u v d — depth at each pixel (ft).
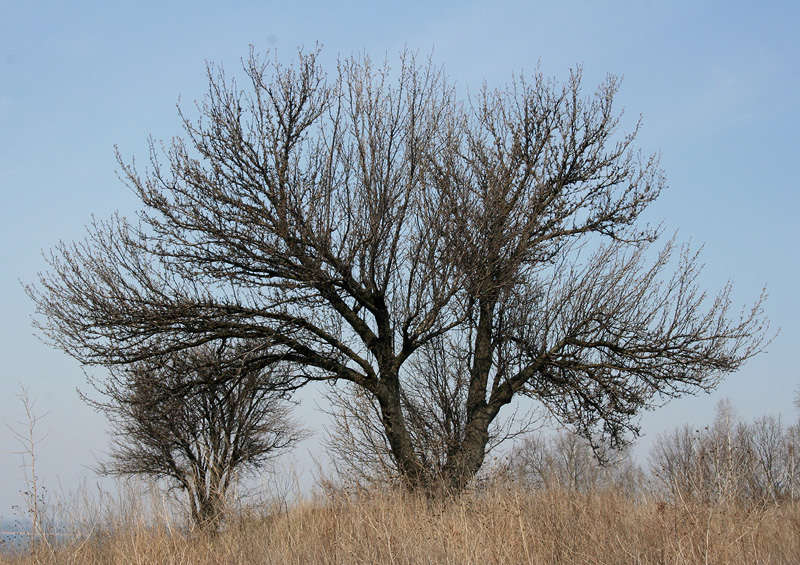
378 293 42.50
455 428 46.50
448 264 42.75
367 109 44.47
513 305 46.85
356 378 41.57
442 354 48.85
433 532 24.81
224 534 26.86
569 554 23.99
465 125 48.44
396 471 35.96
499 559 22.53
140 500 26.99
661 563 22.18
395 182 43.93
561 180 45.55
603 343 43.09
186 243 40.93
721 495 26.89
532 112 47.01
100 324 39.24
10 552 25.00
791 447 33.53
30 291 40.88
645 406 41.52
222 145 41.22
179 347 40.22
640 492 30.07
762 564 22.63
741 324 42.24
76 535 26.27
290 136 41.27
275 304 40.52
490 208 43.32
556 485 29.45
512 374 45.85
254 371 44.29
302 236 39.91
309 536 26.16
